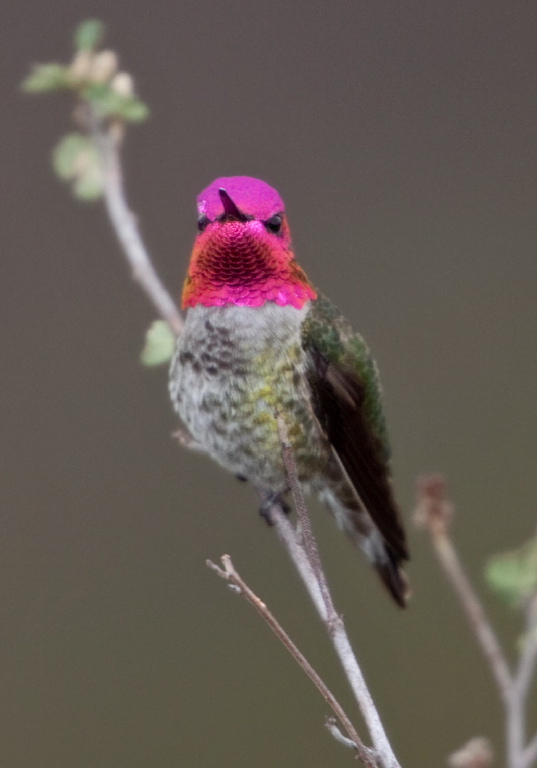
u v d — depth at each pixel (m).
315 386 2.47
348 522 2.49
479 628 2.42
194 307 2.46
